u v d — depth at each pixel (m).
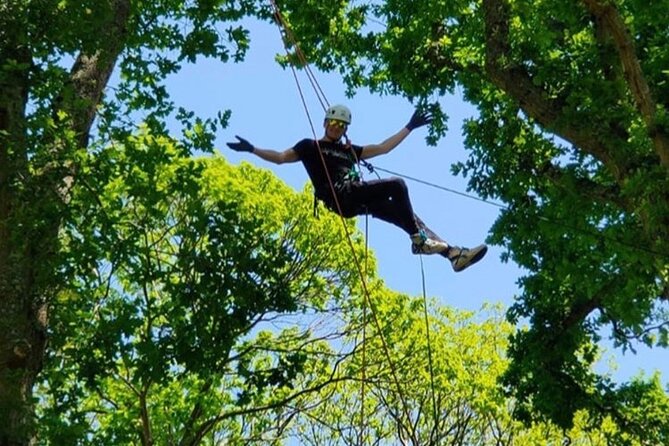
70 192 14.27
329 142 13.42
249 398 18.73
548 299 20.91
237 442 26.50
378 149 13.52
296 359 18.41
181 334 16.08
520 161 18.02
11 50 13.50
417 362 27.83
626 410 21.34
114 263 15.14
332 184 13.16
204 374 16.45
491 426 31.33
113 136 14.94
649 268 13.62
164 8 18.23
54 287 13.34
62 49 13.73
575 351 22.09
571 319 20.78
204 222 16.73
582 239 16.88
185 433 23.44
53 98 14.23
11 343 12.38
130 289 19.91
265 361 25.16
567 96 14.24
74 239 14.09
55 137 13.44
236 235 16.77
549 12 14.39
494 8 14.84
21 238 12.98
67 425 14.08
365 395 28.72
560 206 16.72
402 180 13.23
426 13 18.25
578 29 14.59
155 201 15.26
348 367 27.03
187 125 16.45
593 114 13.66
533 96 14.19
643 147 13.23
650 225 12.58
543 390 21.03
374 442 29.03
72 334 13.91
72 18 13.56
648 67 14.77
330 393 26.98
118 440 21.78
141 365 16.00
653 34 15.29
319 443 28.91
